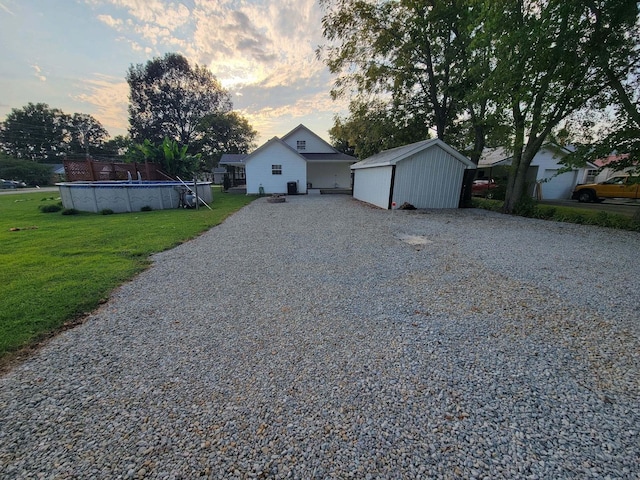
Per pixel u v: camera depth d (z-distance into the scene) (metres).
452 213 10.14
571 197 15.25
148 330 2.62
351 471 1.35
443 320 2.78
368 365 2.12
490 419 1.64
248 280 3.85
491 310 2.99
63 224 7.99
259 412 1.70
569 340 2.44
